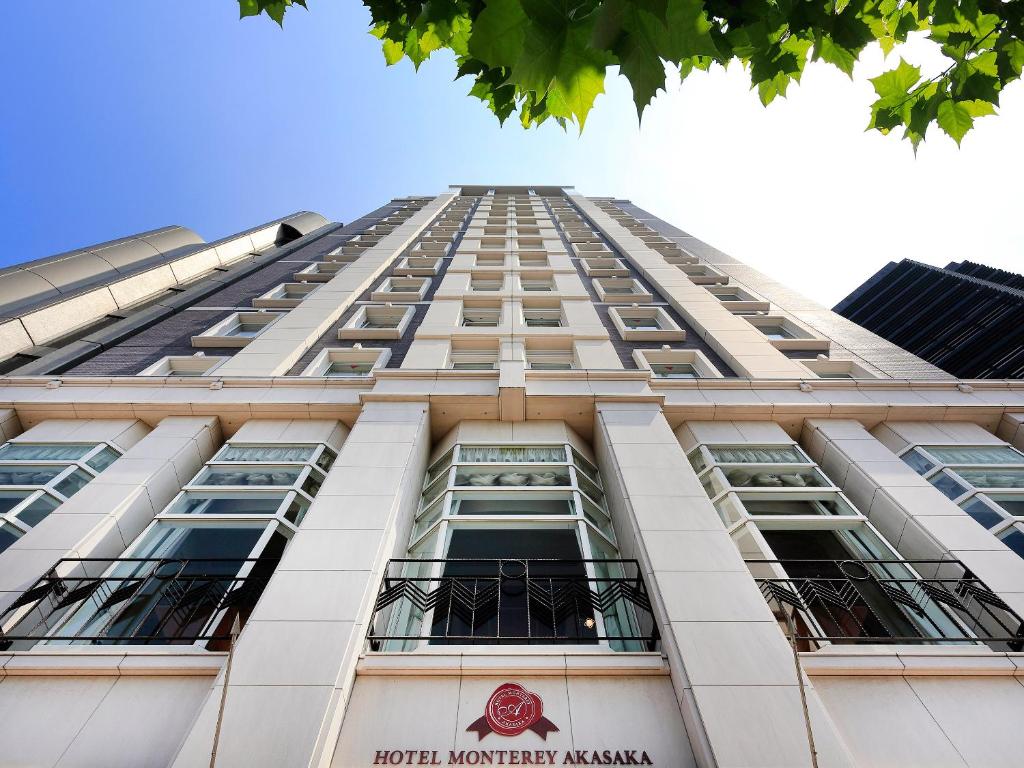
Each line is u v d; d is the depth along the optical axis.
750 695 6.83
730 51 5.06
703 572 8.48
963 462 12.07
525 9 3.48
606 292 25.52
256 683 6.84
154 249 34.75
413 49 5.51
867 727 7.10
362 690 7.30
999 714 7.24
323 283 26.53
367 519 9.43
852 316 45.94
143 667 7.64
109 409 13.39
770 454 12.81
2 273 25.39
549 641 8.25
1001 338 32.31
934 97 5.47
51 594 8.70
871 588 9.41
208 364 17.84
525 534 10.20
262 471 11.85
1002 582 8.75
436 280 26.12
